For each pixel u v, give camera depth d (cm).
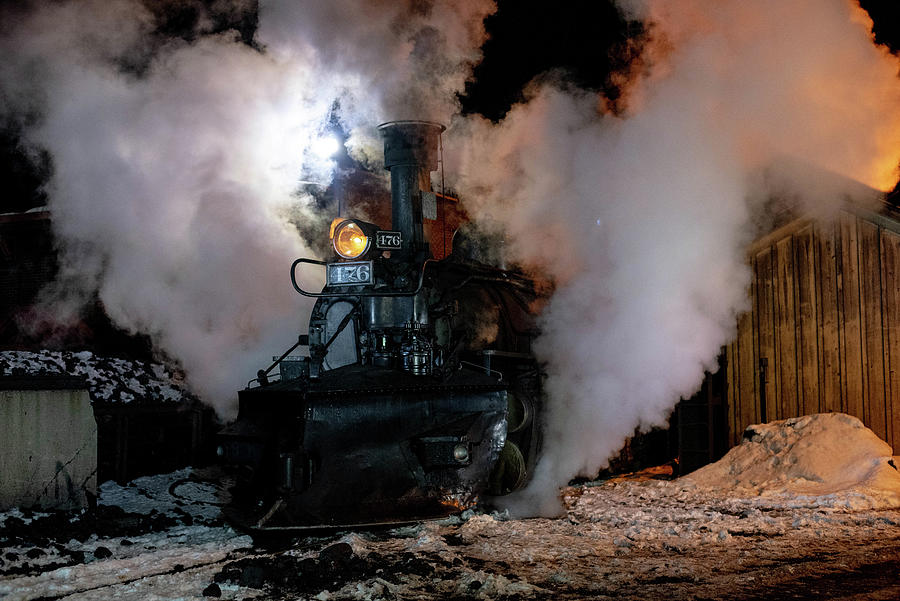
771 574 630
